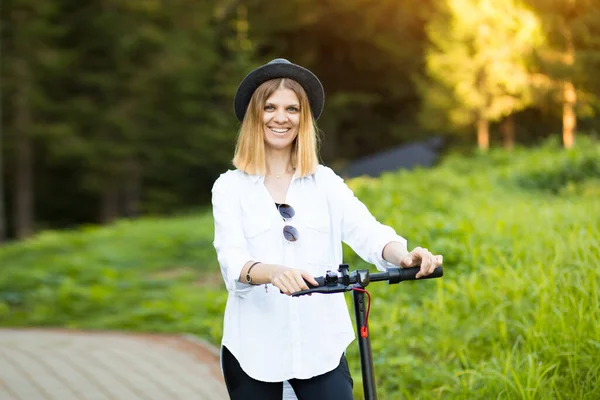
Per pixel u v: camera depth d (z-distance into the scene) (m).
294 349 3.60
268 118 3.71
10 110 34.94
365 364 3.51
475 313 6.94
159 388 7.25
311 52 42.38
